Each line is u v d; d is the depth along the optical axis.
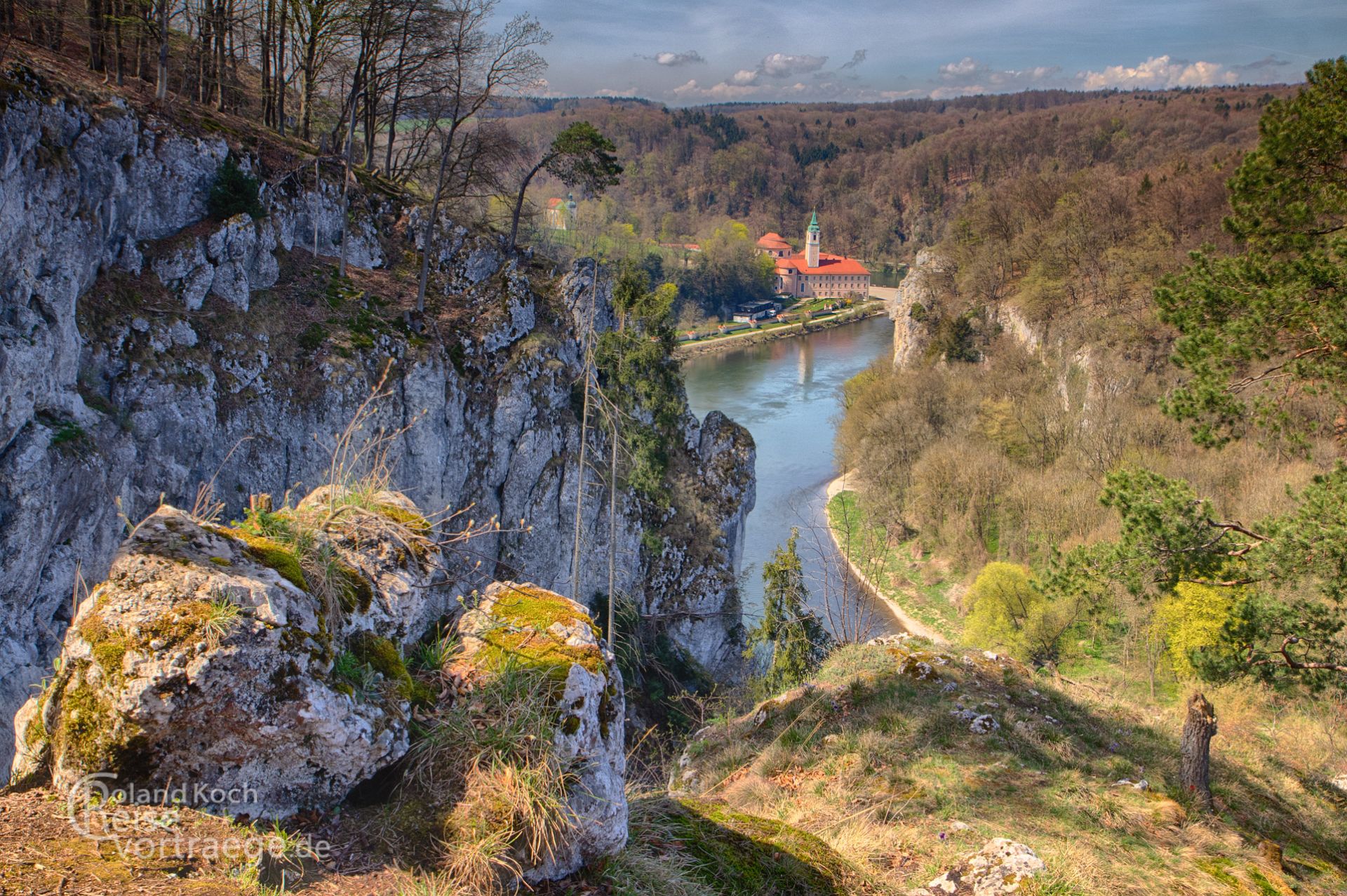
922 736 12.62
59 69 29.23
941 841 9.15
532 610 5.76
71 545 23.66
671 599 40.84
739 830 6.88
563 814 4.59
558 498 37.81
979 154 182.88
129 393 26.36
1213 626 27.83
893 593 48.78
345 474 6.08
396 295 36.94
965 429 57.91
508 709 4.80
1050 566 17.19
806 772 11.50
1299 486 32.28
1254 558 14.70
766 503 62.16
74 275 24.88
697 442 44.72
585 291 41.31
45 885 3.25
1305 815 12.85
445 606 5.77
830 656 17.66
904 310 88.50
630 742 29.22
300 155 36.59
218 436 28.69
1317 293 13.94
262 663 3.90
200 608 3.88
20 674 21.72
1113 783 11.91
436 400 33.53
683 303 128.75
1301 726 20.27
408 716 4.68
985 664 16.55
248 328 30.52
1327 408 21.39
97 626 3.83
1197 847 10.22
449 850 4.25
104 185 27.06
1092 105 199.50
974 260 83.81
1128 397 51.34
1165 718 16.34
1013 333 73.06
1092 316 61.28
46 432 22.59
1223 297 14.88
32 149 23.95
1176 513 15.41
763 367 102.94
